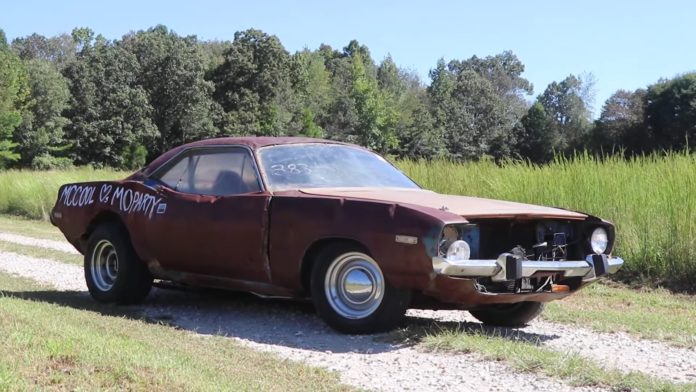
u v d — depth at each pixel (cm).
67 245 1391
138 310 705
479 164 1413
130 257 712
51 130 6700
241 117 8450
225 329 612
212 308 714
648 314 736
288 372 459
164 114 8181
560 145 7006
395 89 12900
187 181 680
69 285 874
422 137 9850
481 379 460
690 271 955
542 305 642
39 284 874
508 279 530
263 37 8819
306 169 648
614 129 6322
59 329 495
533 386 446
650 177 1091
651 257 988
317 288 580
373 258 542
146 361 426
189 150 693
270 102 8850
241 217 614
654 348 575
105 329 560
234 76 8669
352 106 10081
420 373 473
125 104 7444
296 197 589
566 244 593
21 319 523
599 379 455
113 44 8188
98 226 748
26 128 6425
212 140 691
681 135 5744
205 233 637
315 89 10781
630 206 1045
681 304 828
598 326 653
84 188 766
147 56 8119
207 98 8394
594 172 1150
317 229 568
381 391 432
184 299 771
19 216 2453
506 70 16275
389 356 514
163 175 703
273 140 676
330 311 575
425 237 514
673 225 980
